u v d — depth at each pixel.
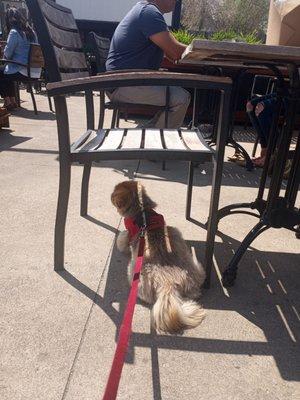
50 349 1.42
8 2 10.96
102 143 1.95
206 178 3.49
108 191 2.99
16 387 1.26
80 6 11.55
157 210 2.69
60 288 1.78
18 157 3.78
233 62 2.34
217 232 2.42
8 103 6.39
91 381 1.30
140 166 3.73
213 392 1.29
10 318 1.57
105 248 2.15
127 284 1.84
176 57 3.43
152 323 1.58
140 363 1.39
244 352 1.47
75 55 2.60
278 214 1.96
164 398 1.25
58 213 1.81
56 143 4.41
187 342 1.50
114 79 1.58
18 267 1.92
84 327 1.54
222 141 1.67
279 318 1.68
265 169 2.28
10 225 2.35
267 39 1.84
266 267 2.07
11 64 6.03
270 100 3.80
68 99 7.97
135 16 3.41
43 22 1.93
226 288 1.87
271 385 1.33
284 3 1.65
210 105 5.43
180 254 1.75
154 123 3.79
